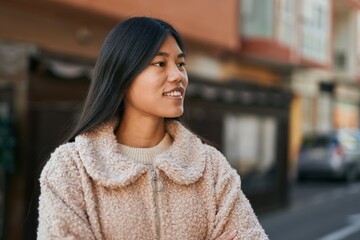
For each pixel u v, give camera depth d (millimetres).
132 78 1614
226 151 9094
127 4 8594
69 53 8133
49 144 5805
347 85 25844
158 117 1711
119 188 1553
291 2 15219
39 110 5895
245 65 14617
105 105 1626
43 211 1521
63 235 1459
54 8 7629
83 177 1552
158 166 1598
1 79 6133
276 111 10484
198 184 1687
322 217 9648
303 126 20406
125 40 1620
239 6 12930
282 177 10594
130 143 1706
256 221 1706
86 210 1539
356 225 8875
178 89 1666
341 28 24531
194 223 1615
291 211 10289
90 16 8266
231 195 1684
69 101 6824
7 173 5770
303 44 16938
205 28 11102
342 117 25422
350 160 15953
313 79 20562
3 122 5723
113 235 1521
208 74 12305
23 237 5656
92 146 1605
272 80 16609
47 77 6555
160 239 1578
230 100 9195
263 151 10117
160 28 1641
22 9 7305
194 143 1766
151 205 1567
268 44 13609
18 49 6156
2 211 5742
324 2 18875
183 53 1689
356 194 13266
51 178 1554
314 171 15883
